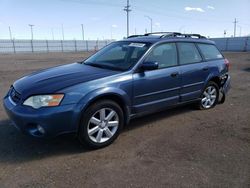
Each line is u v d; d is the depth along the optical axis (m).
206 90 6.04
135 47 4.88
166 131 4.77
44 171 3.35
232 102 6.92
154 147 4.09
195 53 5.66
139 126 5.00
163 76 4.77
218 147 4.10
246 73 13.16
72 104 3.64
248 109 6.24
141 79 4.42
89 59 5.32
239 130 4.84
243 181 3.16
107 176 3.24
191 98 5.55
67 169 3.40
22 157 3.71
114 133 4.18
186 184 3.09
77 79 3.94
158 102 4.80
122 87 4.17
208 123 5.21
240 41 48.62
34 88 3.73
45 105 3.54
